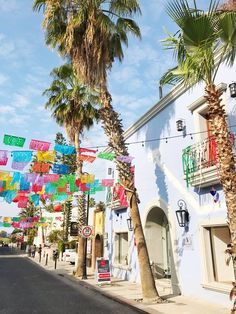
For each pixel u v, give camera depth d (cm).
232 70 1013
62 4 1310
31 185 1303
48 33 1371
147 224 1520
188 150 1162
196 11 729
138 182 1630
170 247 1278
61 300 1135
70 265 2881
